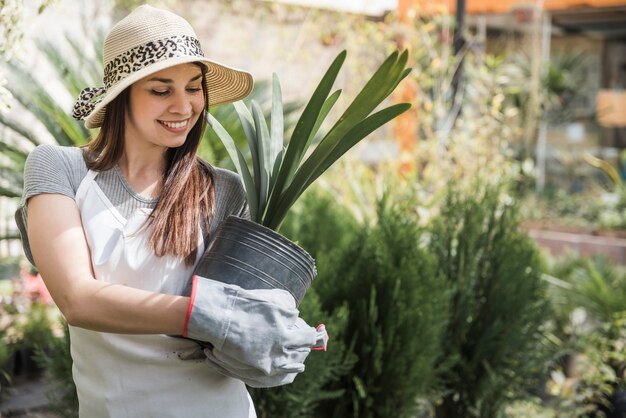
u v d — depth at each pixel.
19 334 4.32
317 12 8.13
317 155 1.80
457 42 7.11
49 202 1.60
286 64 8.45
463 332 3.68
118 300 1.53
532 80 11.29
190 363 1.67
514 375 3.72
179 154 1.73
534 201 11.12
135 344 1.65
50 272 1.56
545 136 13.41
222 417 1.71
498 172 6.08
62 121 4.09
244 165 1.83
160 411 1.66
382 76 1.75
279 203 1.84
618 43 14.30
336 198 5.11
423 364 3.16
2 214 5.22
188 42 1.67
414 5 7.11
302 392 2.79
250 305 1.56
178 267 1.67
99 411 1.67
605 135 14.17
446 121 6.93
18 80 4.00
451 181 4.05
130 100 1.67
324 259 3.52
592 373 4.49
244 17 8.45
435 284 3.33
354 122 1.79
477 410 3.65
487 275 3.75
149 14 1.67
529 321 3.74
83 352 1.69
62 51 4.55
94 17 6.38
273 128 1.97
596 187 12.42
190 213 1.70
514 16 11.82
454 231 3.85
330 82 1.79
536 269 3.85
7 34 2.63
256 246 1.65
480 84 7.22
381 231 3.45
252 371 1.60
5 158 4.41
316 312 2.85
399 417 3.14
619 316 4.66
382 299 3.19
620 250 9.17
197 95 1.70
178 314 1.53
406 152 6.51
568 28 13.88
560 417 4.17
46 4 2.78
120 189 1.68
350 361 2.98
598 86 14.22
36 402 3.91
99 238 1.62
